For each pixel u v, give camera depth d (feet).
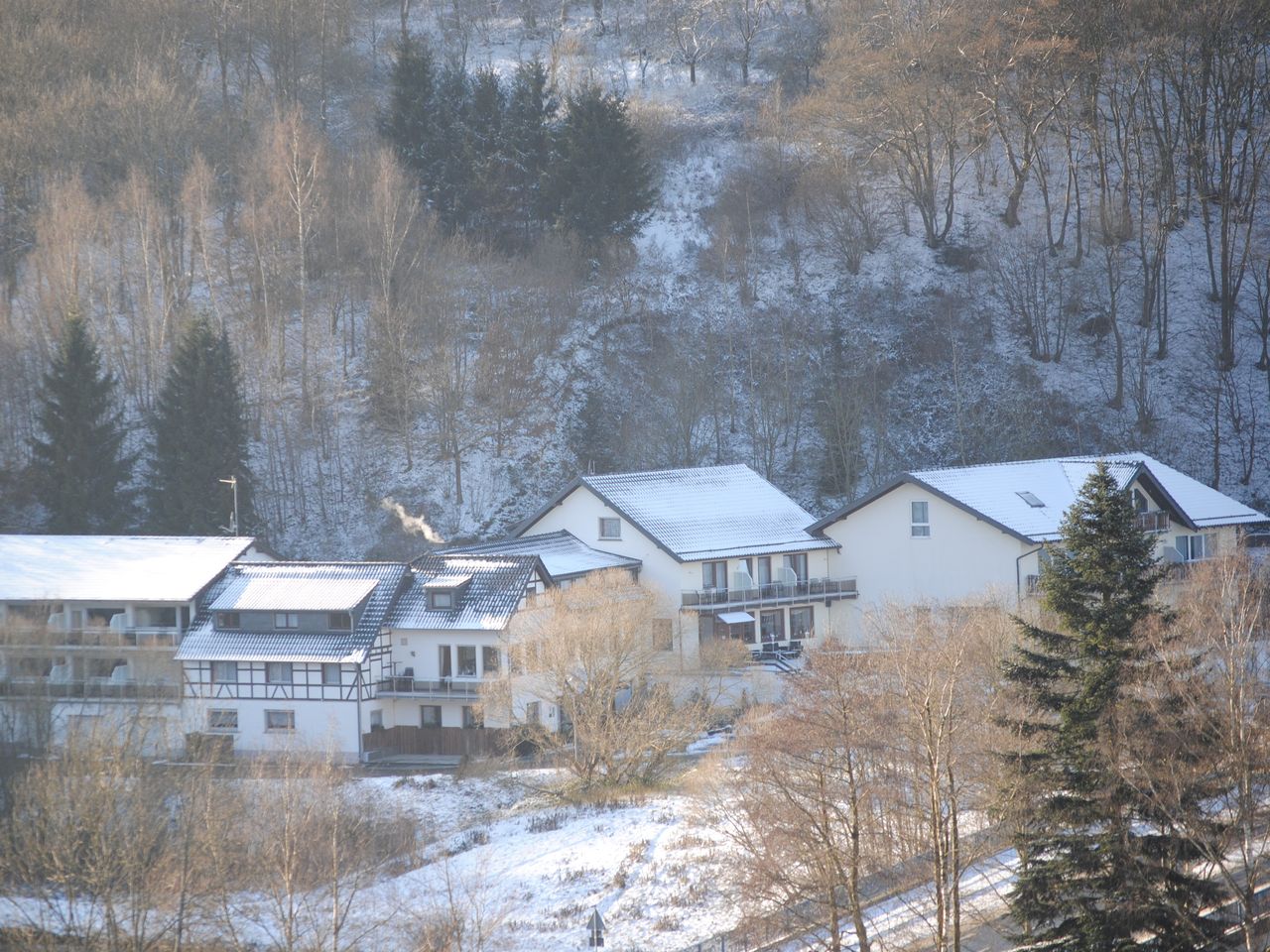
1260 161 386.11
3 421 311.88
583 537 261.03
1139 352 361.30
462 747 213.46
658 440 327.47
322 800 151.94
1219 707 121.29
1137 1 392.06
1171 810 114.73
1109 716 117.60
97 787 139.85
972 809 141.59
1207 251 382.01
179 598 216.54
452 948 137.69
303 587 220.02
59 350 295.07
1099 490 123.44
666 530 249.75
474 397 333.21
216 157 385.09
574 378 343.26
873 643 201.77
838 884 133.90
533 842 172.04
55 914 136.36
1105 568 121.39
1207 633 134.72
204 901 136.26
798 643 249.14
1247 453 333.83
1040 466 256.32
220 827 142.82
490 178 383.65
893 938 133.49
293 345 346.13
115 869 133.28
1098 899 118.32
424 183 387.96
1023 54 385.29
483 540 297.94
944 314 370.94
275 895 133.69
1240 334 368.07
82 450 286.05
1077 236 385.29
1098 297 375.25
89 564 228.43
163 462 288.92
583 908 150.00
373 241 340.59
